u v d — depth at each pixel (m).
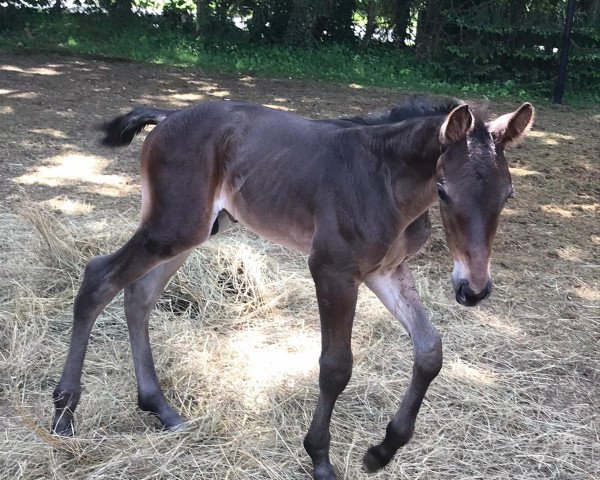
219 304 2.37
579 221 3.42
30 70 5.85
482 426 1.88
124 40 7.01
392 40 7.59
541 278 2.79
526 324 2.44
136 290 1.85
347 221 1.54
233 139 1.74
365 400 1.95
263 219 1.71
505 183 1.35
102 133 1.95
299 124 1.71
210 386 1.95
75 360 1.76
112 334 2.21
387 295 1.67
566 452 1.82
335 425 1.84
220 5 7.33
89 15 7.31
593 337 2.39
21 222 2.80
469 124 1.35
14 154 3.70
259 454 1.70
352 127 1.63
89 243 2.54
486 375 2.12
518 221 3.37
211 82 5.95
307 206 1.62
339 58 7.02
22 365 1.98
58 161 3.66
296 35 7.26
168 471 1.62
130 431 1.79
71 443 1.66
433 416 1.90
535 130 5.14
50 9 7.38
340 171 1.57
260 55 7.03
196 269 2.45
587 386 2.12
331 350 1.58
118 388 1.93
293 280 2.53
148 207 1.79
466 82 6.66
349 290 1.56
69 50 6.75
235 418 1.83
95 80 5.66
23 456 1.64
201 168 1.74
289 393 1.94
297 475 1.67
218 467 1.66
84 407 1.83
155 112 1.90
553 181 3.99
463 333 2.33
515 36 6.62
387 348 2.21
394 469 1.69
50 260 2.46
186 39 7.25
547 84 6.56
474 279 1.33
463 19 6.57
